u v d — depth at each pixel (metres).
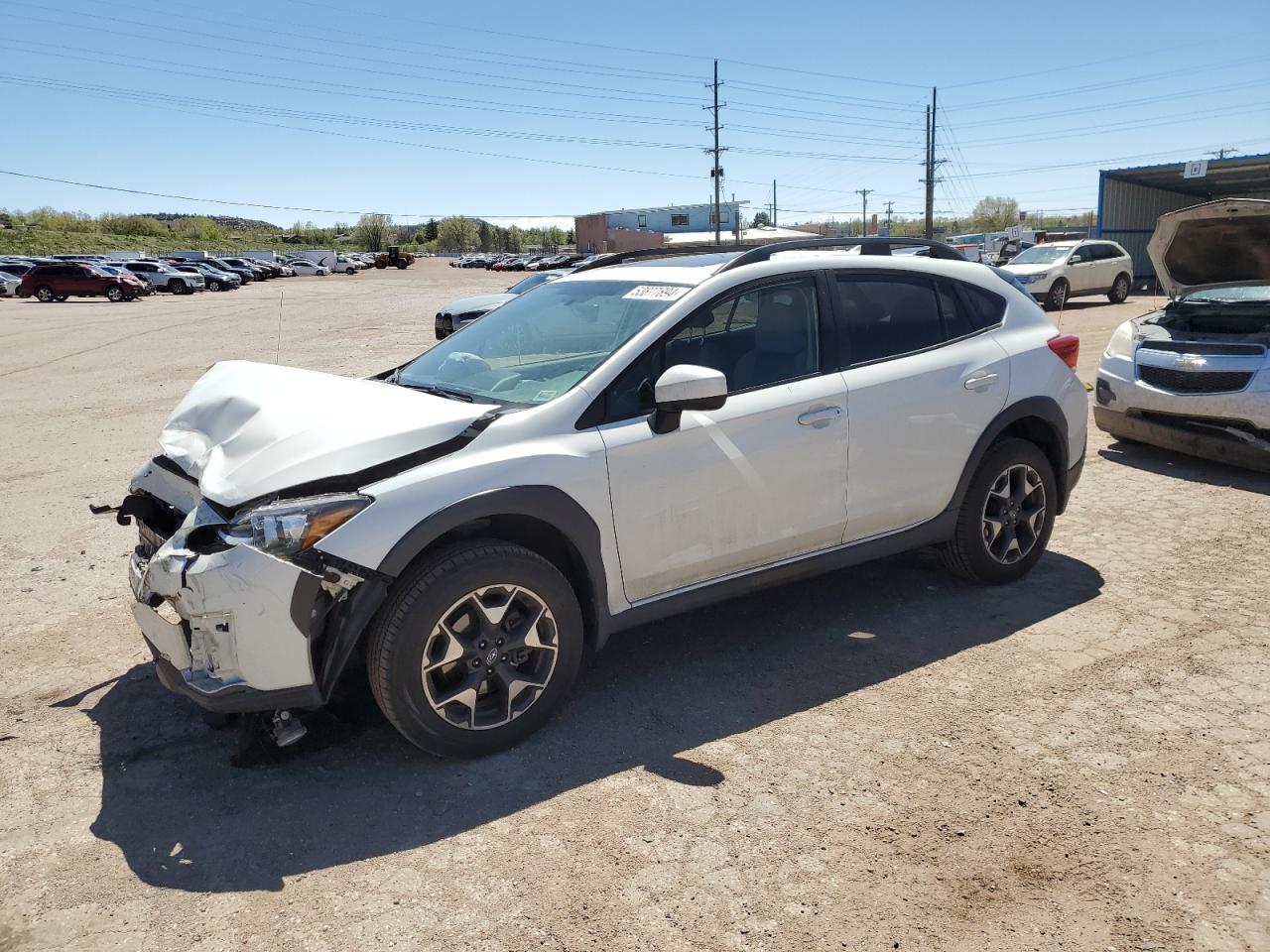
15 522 6.29
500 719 3.20
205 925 2.44
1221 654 3.77
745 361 3.72
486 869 2.63
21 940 2.39
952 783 2.96
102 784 3.11
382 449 3.03
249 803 2.98
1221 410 6.22
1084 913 2.39
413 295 37.50
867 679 3.67
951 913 2.40
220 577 2.83
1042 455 4.53
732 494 3.60
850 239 4.22
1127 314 18.89
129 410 11.15
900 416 4.00
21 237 79.44
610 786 3.01
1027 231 46.69
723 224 86.19
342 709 3.54
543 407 3.33
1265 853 2.58
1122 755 3.08
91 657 4.11
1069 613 4.23
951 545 4.43
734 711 3.47
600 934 2.36
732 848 2.68
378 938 2.37
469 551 3.06
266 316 27.31
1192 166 29.72
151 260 47.03
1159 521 5.54
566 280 4.44
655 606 3.55
